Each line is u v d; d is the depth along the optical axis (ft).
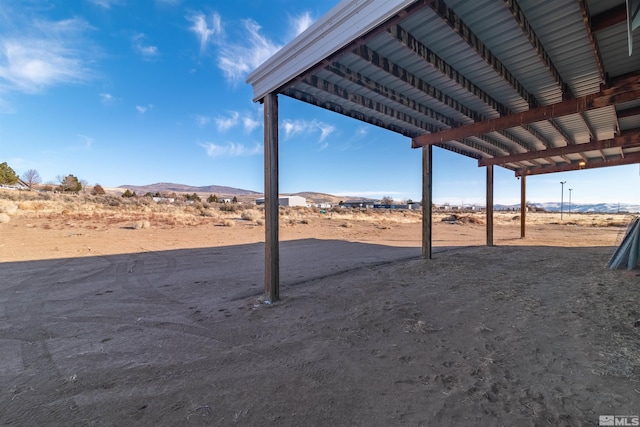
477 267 19.66
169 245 32.19
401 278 17.20
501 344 8.46
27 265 21.49
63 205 65.36
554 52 11.84
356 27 9.17
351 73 13.00
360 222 72.90
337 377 6.96
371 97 15.75
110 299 13.92
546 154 27.04
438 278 16.92
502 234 47.34
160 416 5.68
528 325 9.74
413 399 6.03
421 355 7.96
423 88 14.40
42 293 14.93
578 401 5.78
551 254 24.66
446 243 35.96
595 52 11.07
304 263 22.94
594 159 34.06
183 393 6.44
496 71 12.23
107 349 8.71
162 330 10.16
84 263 22.50
